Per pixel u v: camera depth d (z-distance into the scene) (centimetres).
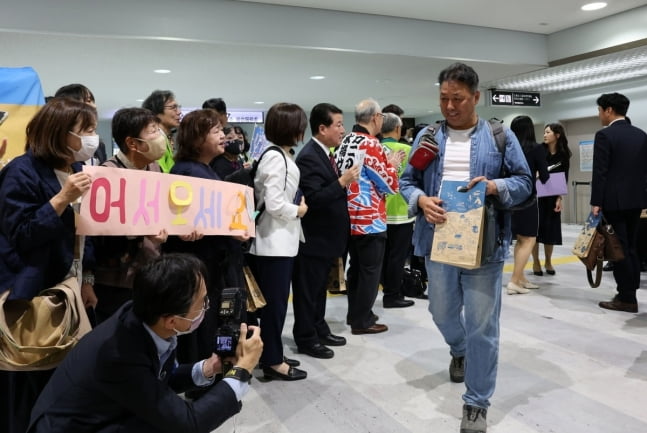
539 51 702
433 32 623
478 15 607
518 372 285
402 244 419
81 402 128
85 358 129
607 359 302
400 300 430
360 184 338
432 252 218
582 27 662
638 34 601
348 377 285
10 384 172
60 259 167
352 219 341
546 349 321
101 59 565
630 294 396
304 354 322
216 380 189
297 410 247
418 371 292
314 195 291
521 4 572
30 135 168
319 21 554
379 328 362
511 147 223
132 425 130
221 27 505
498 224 221
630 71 755
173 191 206
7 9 427
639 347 321
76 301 160
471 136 227
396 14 588
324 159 301
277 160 262
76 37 463
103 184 186
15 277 156
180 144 233
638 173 379
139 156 206
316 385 275
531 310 409
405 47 605
